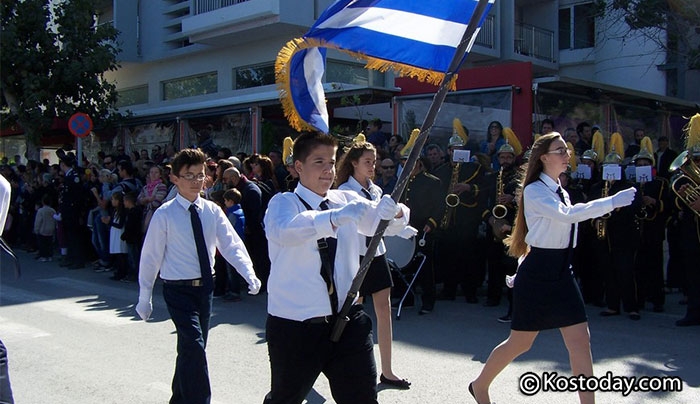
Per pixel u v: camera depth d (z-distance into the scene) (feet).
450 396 17.52
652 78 64.18
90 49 65.98
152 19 73.56
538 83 35.70
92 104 66.23
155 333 25.39
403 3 13.64
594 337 23.41
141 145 62.03
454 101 38.96
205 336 15.89
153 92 75.10
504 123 36.94
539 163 15.19
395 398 17.38
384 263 18.38
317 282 11.30
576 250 29.07
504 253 26.63
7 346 23.44
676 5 52.90
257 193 33.04
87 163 57.11
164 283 15.87
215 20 59.77
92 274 41.83
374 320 27.35
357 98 43.09
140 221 37.88
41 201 51.62
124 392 18.52
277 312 11.45
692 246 24.97
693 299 25.07
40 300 32.58
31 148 64.90
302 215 10.65
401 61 13.47
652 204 27.45
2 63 62.23
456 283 30.55
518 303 14.93
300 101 13.17
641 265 28.04
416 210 27.94
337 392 11.54
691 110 48.73
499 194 27.71
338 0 13.33
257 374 19.94
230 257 16.56
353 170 18.57
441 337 23.90
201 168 16.14
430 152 32.81
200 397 14.78
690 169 24.72
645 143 27.94
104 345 23.59
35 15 63.41
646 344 22.44
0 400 11.48
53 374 20.18
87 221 44.60
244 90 64.23
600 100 40.93
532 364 20.13
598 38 67.92
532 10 74.28
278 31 59.06
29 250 54.19
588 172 28.17
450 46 13.61
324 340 11.30
